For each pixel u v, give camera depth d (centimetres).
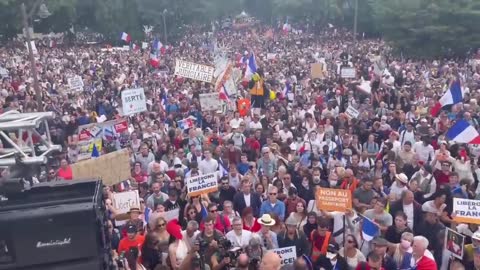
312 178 1154
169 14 7750
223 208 1029
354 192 1066
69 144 1490
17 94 2405
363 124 1611
